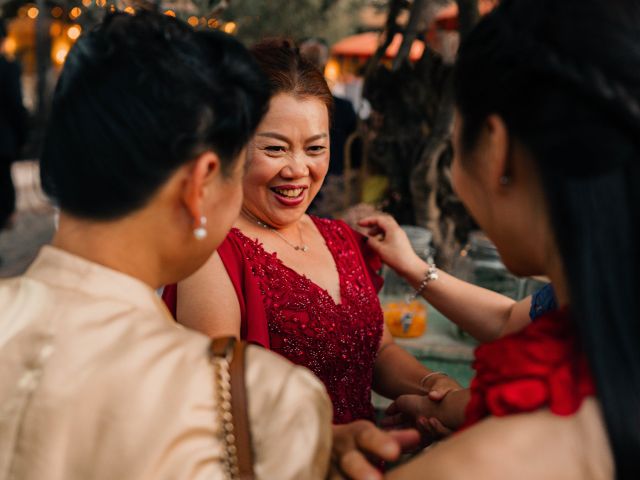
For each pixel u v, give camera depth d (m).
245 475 0.74
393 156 2.62
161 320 0.80
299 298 1.43
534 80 0.70
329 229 1.63
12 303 0.77
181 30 0.82
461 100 0.79
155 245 0.82
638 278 0.67
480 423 0.72
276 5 7.15
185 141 0.78
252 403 0.76
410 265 1.59
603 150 0.66
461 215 2.48
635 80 0.66
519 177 0.75
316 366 1.45
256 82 0.84
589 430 0.68
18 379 0.74
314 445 0.75
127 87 0.77
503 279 2.03
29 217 6.72
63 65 0.82
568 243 0.68
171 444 0.72
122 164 0.78
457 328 2.14
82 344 0.75
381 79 2.60
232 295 1.35
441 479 0.68
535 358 0.72
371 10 8.03
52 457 0.72
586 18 0.68
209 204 0.84
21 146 5.68
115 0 1.66
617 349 0.66
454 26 2.80
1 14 7.77
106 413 0.72
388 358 1.64
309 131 1.44
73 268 0.80
